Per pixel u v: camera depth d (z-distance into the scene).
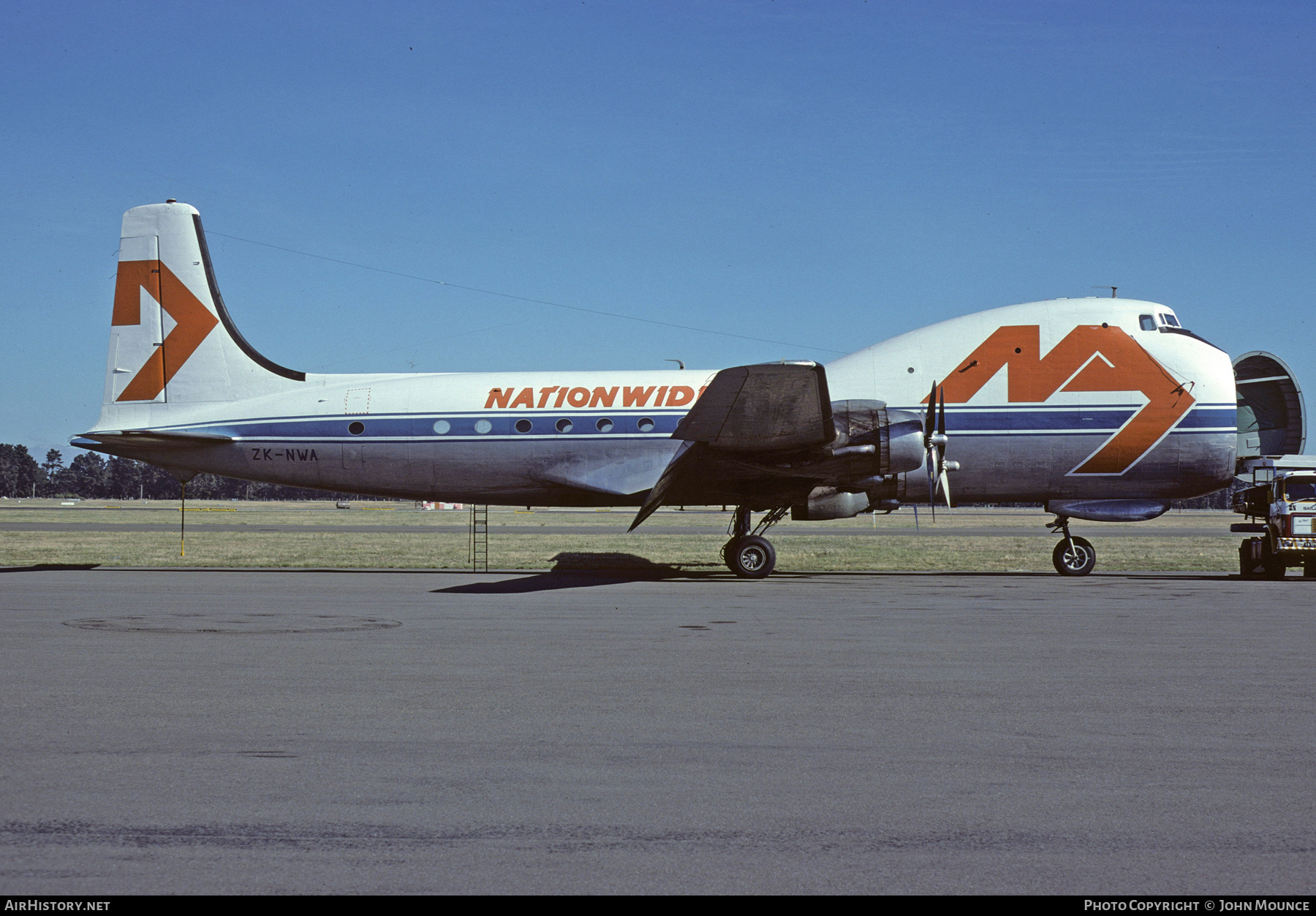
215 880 4.24
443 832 4.82
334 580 19.52
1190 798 5.34
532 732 6.74
